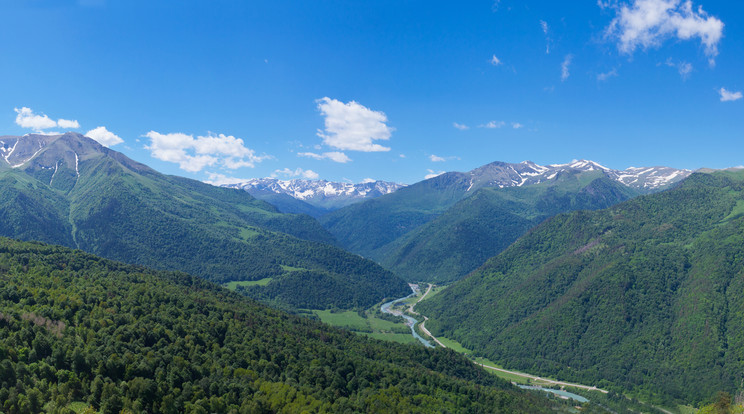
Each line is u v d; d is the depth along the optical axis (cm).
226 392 18375
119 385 17062
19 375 16175
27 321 18775
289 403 18250
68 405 15900
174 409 16762
